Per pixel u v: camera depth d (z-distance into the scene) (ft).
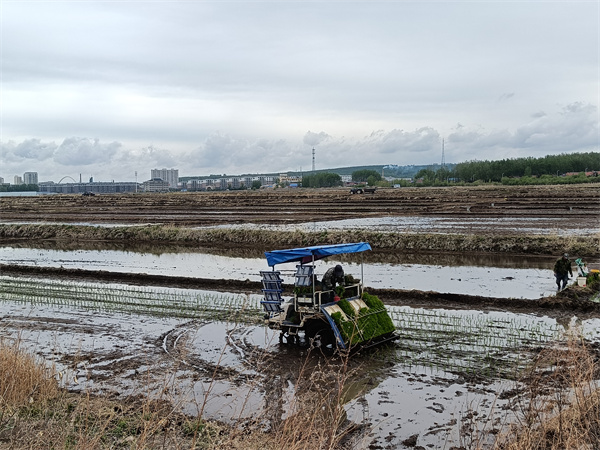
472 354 50.55
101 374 47.16
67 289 87.97
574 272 91.86
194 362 50.08
